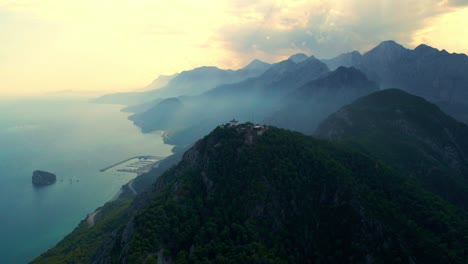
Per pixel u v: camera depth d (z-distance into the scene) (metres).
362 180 170.38
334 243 141.75
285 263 129.75
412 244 134.88
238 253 127.94
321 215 152.12
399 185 173.25
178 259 127.31
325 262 137.25
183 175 179.12
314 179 162.62
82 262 186.50
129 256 122.81
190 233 140.50
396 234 136.62
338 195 154.25
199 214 150.75
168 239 137.12
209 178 166.12
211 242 134.25
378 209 147.88
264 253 129.25
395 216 145.62
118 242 151.50
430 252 130.12
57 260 197.62
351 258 135.25
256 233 138.25
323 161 170.62
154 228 137.62
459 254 128.88
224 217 146.00
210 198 155.75
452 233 139.00
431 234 139.75
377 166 189.25
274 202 150.62
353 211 146.50
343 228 144.50
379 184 170.88
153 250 129.12
